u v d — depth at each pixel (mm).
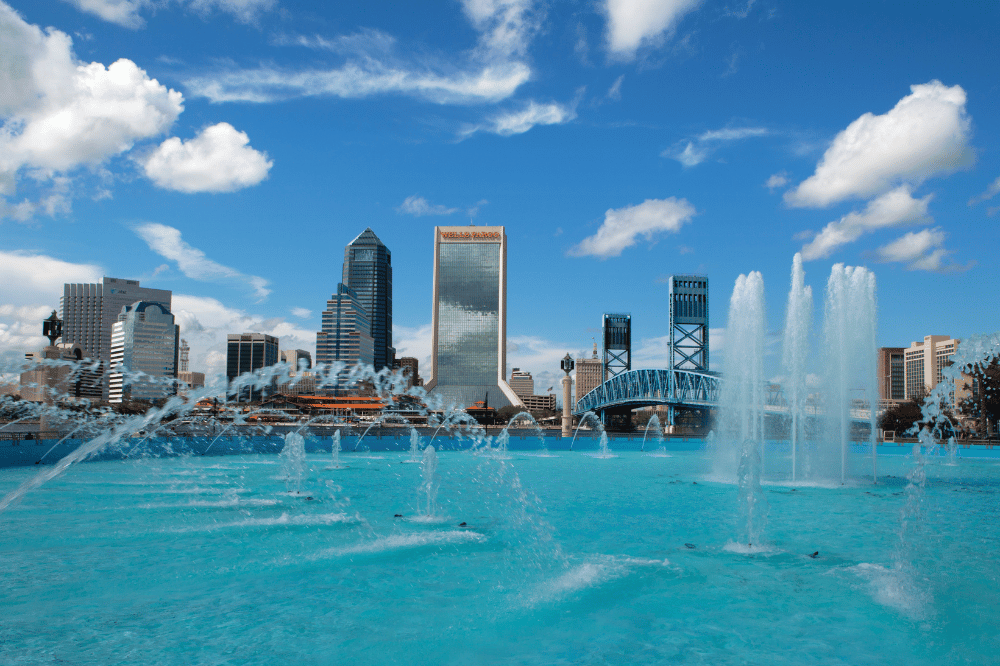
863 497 22984
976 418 64938
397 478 30312
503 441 65750
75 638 8250
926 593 10211
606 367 194250
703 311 169750
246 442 53219
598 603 9836
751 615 9289
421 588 10586
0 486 25297
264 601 9852
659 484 28297
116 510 18891
